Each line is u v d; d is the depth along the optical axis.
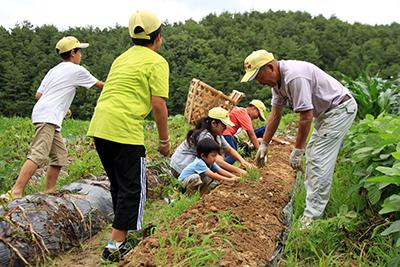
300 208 5.00
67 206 4.54
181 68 39.12
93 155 7.30
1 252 3.78
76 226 4.41
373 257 3.99
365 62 44.59
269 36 50.72
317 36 51.75
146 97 3.77
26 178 4.97
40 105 5.18
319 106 4.49
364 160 4.95
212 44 43.88
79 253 4.25
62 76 5.28
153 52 3.83
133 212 3.74
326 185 4.57
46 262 4.00
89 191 5.07
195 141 5.87
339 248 4.12
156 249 3.43
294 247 4.06
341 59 47.03
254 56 4.20
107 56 39.34
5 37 41.62
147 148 7.97
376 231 4.26
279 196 5.06
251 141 7.05
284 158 7.21
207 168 5.54
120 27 49.72
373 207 4.75
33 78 37.34
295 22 56.25
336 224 4.25
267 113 11.34
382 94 8.88
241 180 5.27
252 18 59.47
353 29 55.03
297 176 5.98
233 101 7.90
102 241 4.48
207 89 7.88
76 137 10.40
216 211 4.24
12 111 35.78
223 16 56.19
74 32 46.69
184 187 5.57
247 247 3.56
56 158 5.30
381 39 51.69
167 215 4.73
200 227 3.82
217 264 3.16
